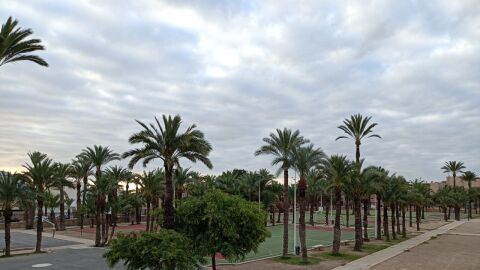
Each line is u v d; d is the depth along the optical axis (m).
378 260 39.12
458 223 100.31
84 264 34.56
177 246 22.03
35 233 65.25
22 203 41.69
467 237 65.56
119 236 22.77
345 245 52.56
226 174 86.25
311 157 39.78
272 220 87.69
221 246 24.14
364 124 59.47
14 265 34.19
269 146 40.56
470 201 120.75
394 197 58.44
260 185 78.94
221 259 38.12
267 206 80.75
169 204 26.27
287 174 40.78
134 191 84.31
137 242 21.67
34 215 74.25
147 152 30.06
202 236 24.59
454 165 122.44
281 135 40.38
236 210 25.00
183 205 25.61
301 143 40.69
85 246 49.00
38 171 45.25
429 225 94.12
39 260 36.91
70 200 73.88
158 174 61.28
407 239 61.78
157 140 30.33
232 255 24.44
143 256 21.30
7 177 41.06
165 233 22.73
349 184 45.97
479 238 63.88
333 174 43.53
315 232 72.62
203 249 24.08
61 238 58.28
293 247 49.62
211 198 25.55
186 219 24.91
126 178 61.72
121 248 21.94
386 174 58.34
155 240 21.98
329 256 41.75
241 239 25.06
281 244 53.09
